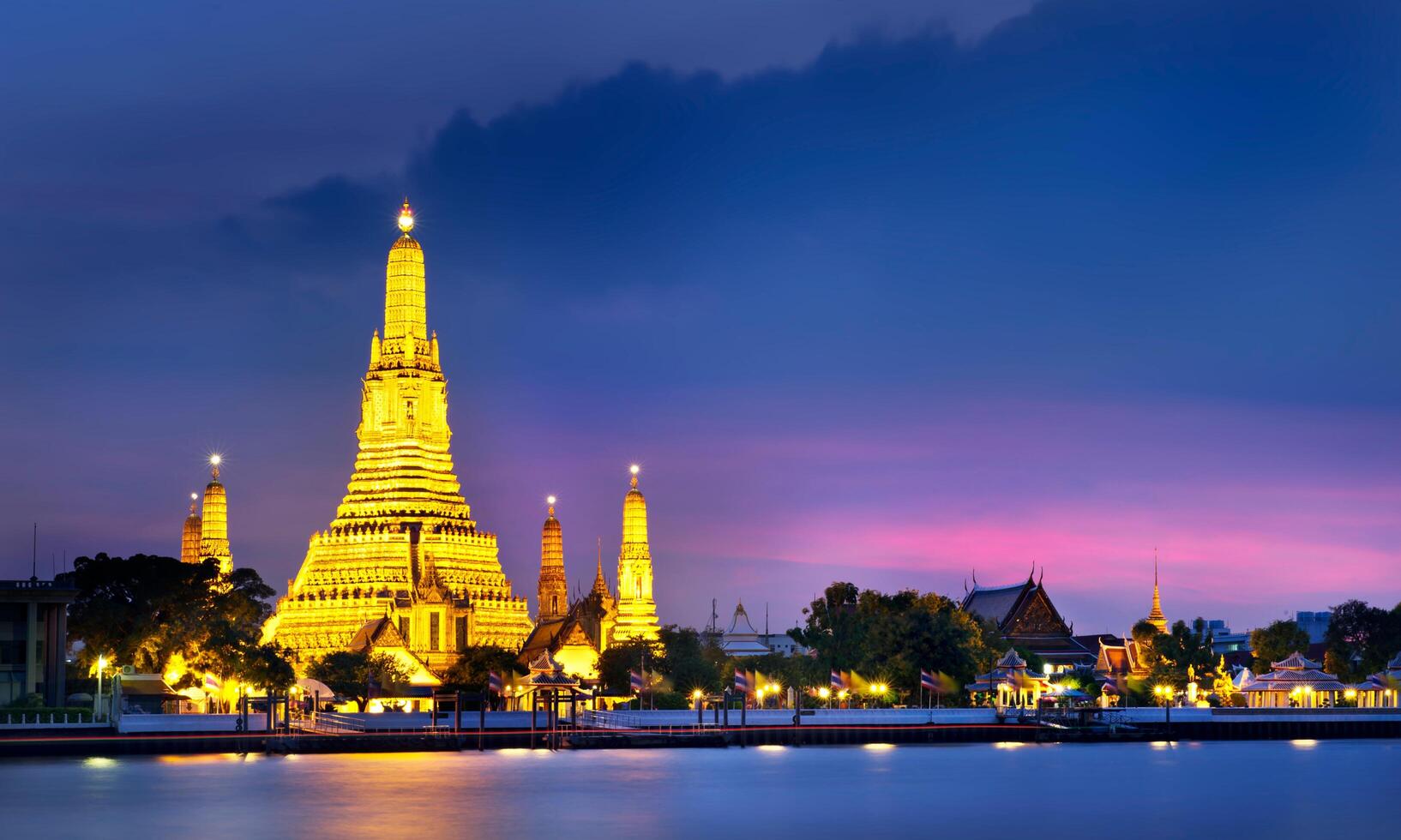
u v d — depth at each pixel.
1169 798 168.38
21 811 154.25
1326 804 163.12
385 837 140.25
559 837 141.12
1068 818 153.38
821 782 181.62
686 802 162.38
